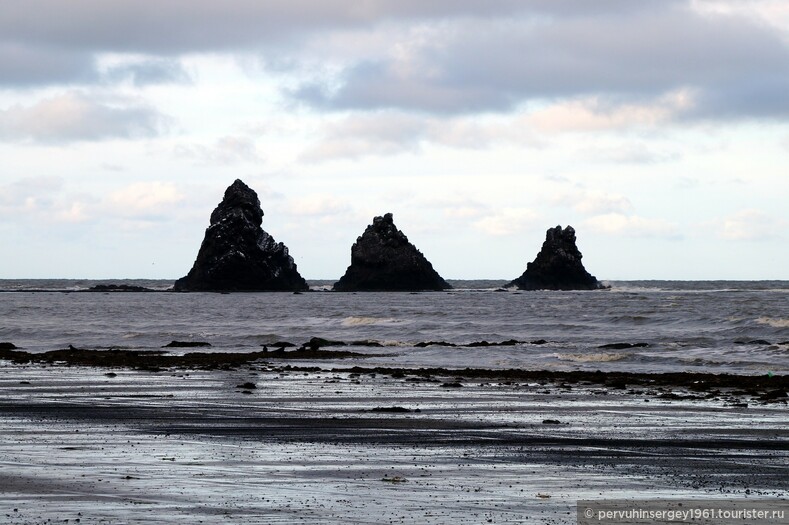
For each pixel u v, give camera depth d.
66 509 19.83
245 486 22.72
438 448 29.47
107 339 105.06
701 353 76.19
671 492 22.53
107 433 32.59
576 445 30.17
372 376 58.97
